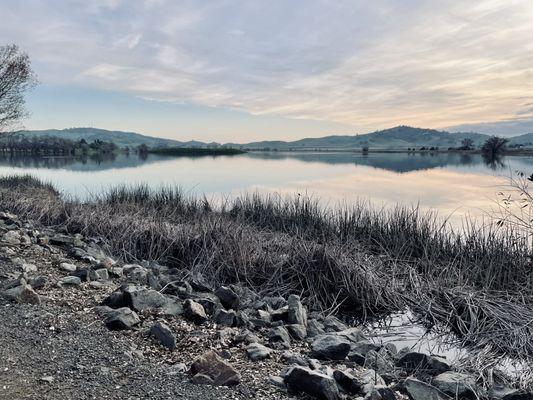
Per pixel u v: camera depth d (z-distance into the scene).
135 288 5.77
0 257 6.91
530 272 8.91
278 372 4.25
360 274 8.52
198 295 6.85
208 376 3.77
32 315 4.77
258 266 9.02
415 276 9.04
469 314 7.44
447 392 4.48
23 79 27.47
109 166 57.06
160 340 4.65
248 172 48.66
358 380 4.20
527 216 10.69
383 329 7.39
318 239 11.00
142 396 3.39
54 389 3.37
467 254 10.12
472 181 35.56
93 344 4.28
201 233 10.16
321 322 7.18
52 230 10.62
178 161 85.94
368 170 55.75
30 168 45.50
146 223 11.30
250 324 5.81
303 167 63.66
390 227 11.83
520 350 6.12
